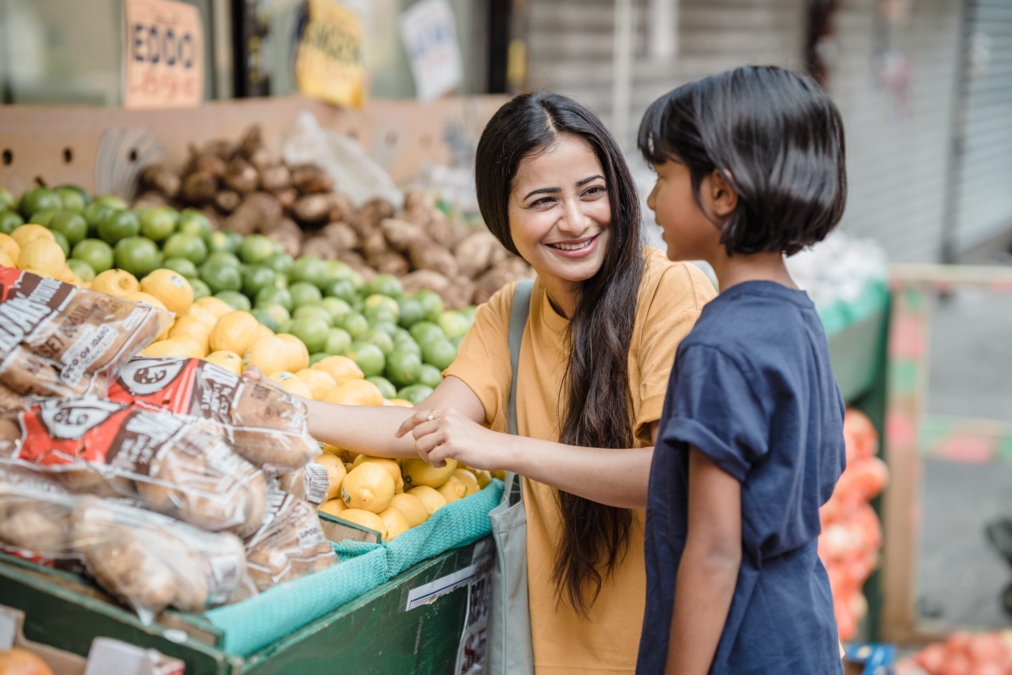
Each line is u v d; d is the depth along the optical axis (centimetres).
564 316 182
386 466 183
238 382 159
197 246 250
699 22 710
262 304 246
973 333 940
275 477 158
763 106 130
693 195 135
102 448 141
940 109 1030
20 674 126
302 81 367
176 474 140
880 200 925
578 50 614
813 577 149
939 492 593
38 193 250
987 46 1117
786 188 129
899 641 409
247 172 308
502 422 194
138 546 130
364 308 261
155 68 309
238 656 132
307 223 323
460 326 270
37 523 134
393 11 456
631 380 171
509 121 167
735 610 136
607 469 161
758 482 131
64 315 151
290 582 145
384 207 334
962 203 1120
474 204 402
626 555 176
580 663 179
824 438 144
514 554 176
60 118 275
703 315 138
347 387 202
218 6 358
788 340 133
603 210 167
